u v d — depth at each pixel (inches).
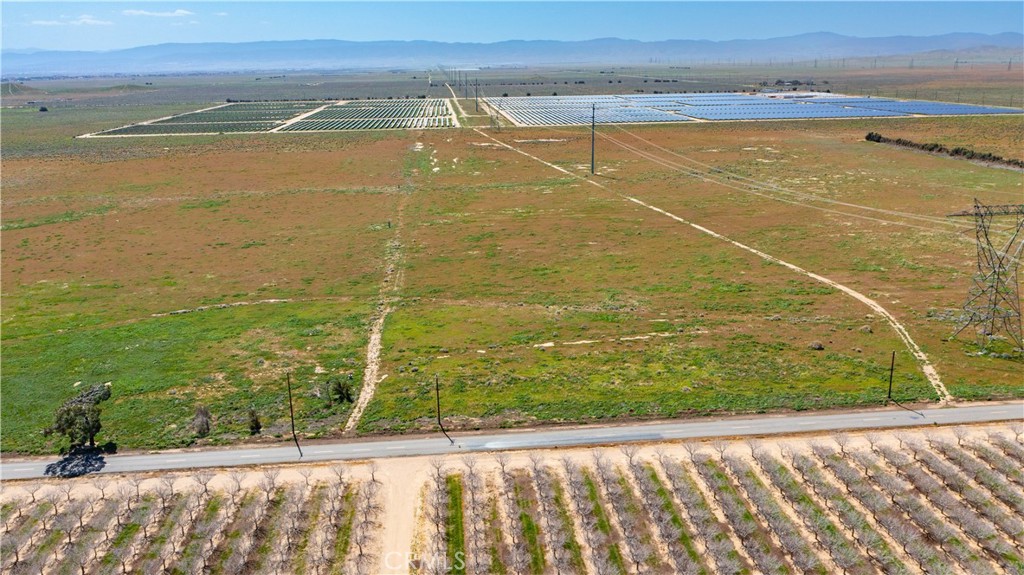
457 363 2452.0
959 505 1689.2
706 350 2503.7
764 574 1508.4
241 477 1840.6
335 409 2164.1
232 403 2213.3
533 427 2049.7
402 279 3363.7
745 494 1749.5
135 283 3373.5
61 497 1776.6
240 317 2930.6
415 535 1635.1
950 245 3558.1
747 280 3201.3
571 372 2365.9
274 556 1578.5
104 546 1615.4
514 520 1674.5
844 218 4124.0
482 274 3400.6
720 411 2107.5
